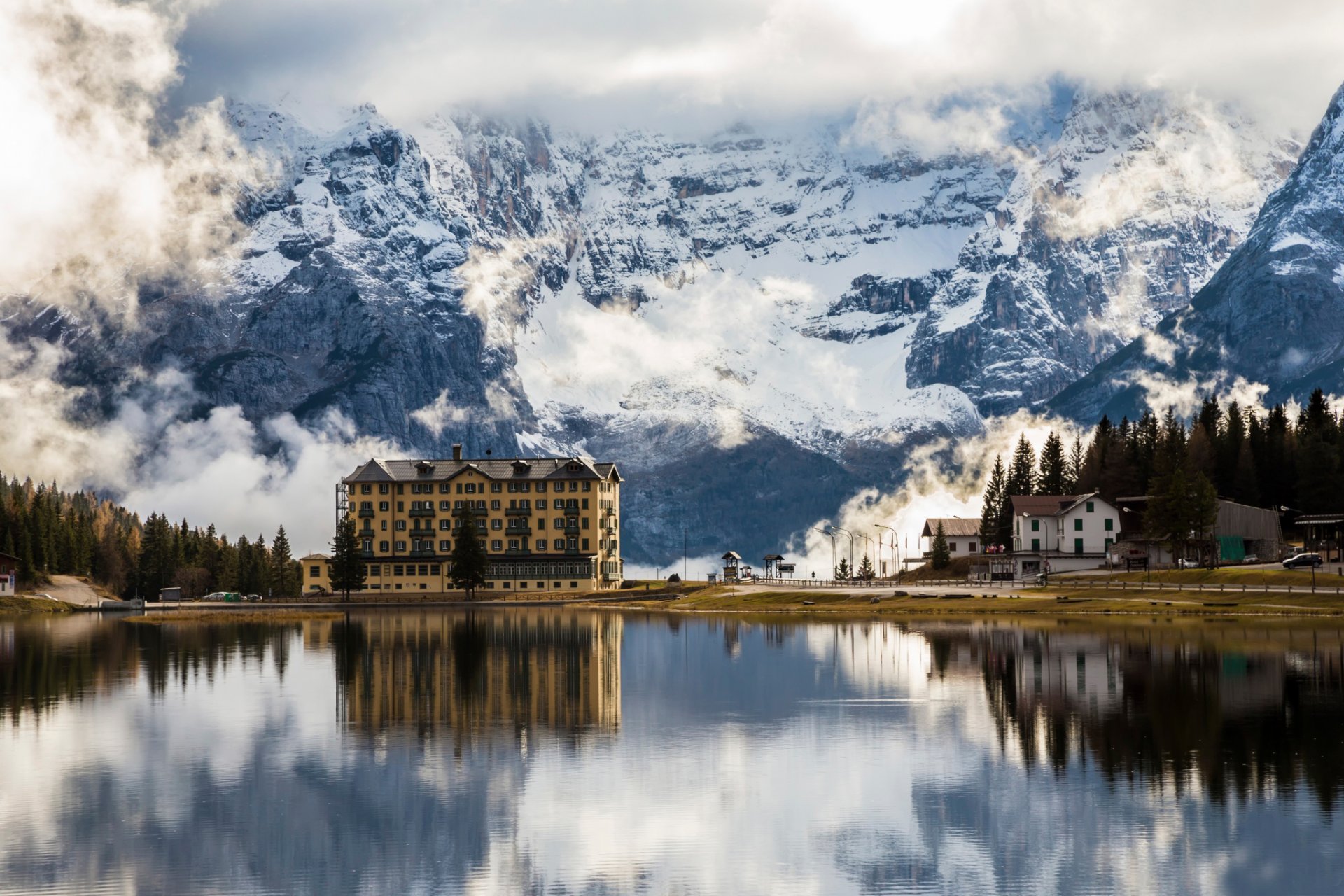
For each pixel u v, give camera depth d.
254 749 90.62
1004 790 78.00
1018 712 101.50
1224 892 61.53
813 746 90.62
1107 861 65.62
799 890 62.47
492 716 103.50
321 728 98.50
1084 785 78.56
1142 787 77.88
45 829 71.38
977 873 64.31
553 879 64.12
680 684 121.69
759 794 78.00
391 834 70.62
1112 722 96.38
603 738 93.94
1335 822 70.75
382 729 98.00
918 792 77.75
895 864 65.75
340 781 81.31
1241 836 68.81
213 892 62.31
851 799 76.75
